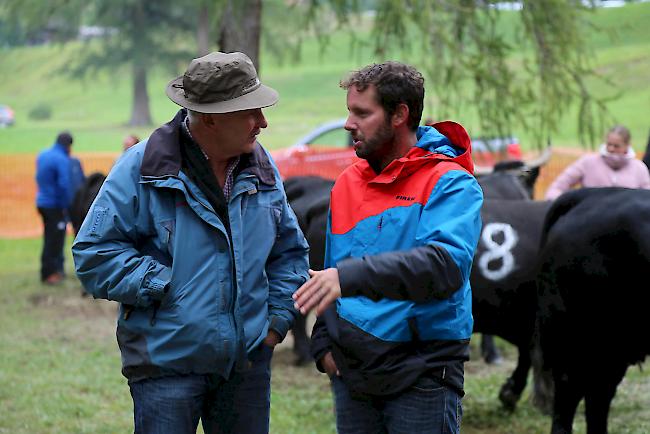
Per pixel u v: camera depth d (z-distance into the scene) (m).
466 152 3.62
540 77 11.24
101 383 8.08
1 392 7.73
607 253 5.32
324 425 6.93
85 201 11.68
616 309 5.39
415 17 10.67
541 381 7.04
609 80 11.91
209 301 3.66
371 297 3.38
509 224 6.60
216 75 3.58
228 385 3.85
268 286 3.92
